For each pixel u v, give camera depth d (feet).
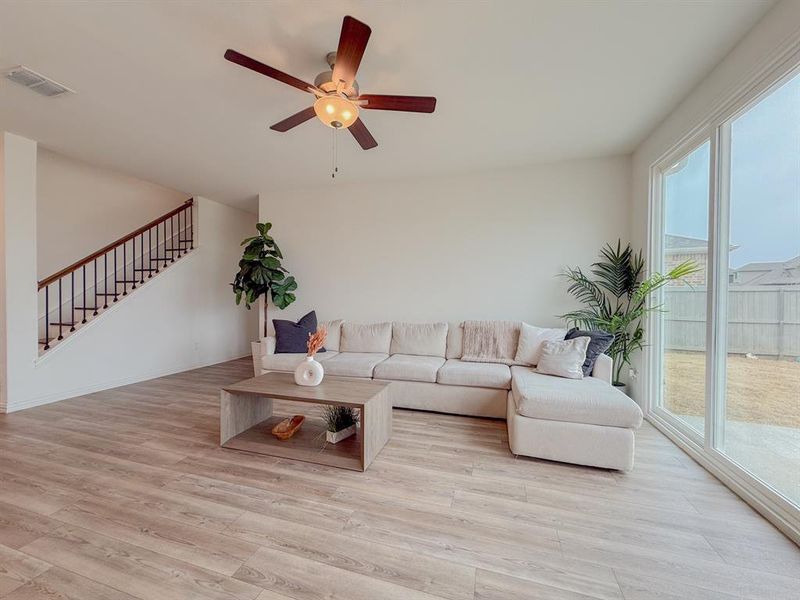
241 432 8.84
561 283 12.46
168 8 5.80
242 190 16.11
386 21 6.03
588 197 12.19
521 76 7.56
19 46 6.67
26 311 11.05
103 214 16.99
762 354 6.22
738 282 6.86
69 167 15.72
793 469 5.50
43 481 6.71
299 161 12.44
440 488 6.56
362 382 8.91
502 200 13.07
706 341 7.53
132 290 14.62
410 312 14.19
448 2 5.64
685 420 8.82
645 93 8.20
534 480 6.86
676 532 5.37
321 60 7.09
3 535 5.23
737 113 6.84
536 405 7.58
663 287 9.98
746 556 4.88
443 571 4.58
